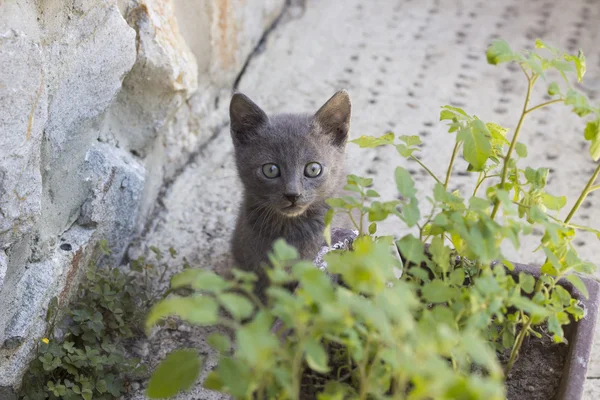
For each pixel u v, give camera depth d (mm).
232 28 1075
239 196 1026
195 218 1010
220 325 930
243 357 632
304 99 1110
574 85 1127
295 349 699
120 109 952
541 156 1058
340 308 603
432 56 1164
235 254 958
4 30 770
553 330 740
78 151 881
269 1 1164
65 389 841
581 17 1213
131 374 889
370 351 707
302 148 923
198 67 1053
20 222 803
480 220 730
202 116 1062
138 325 917
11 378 833
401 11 1226
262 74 1137
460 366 750
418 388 578
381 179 1032
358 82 1132
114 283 910
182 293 934
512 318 766
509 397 785
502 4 1236
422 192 1022
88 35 851
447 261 742
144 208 997
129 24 920
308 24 1202
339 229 825
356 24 1204
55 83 832
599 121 743
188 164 1053
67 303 890
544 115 1099
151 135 970
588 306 798
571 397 753
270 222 940
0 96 770
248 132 942
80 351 859
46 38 819
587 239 988
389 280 731
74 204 894
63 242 886
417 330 641
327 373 754
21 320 835
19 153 786
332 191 944
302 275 631
